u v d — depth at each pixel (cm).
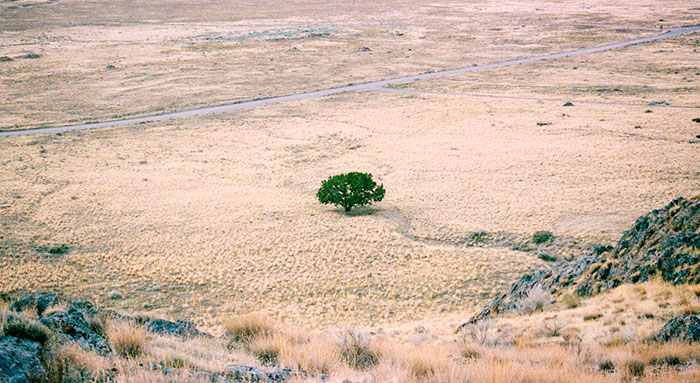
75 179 7150
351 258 4381
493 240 4847
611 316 1675
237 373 899
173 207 5938
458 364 1055
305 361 1049
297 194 6525
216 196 6369
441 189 6475
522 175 6894
